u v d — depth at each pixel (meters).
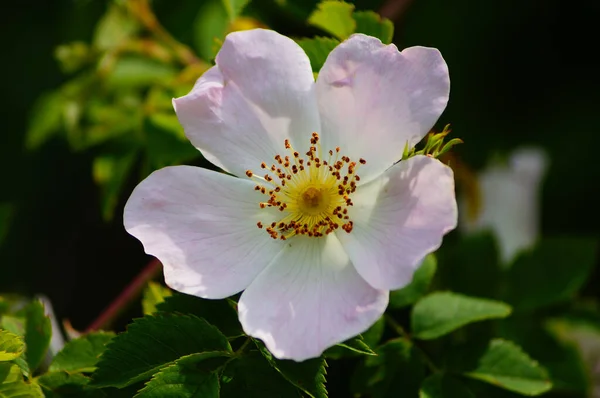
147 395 0.29
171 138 0.35
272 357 0.29
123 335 0.29
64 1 0.46
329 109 0.30
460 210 0.38
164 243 0.29
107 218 0.38
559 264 0.35
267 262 0.30
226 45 0.30
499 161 0.42
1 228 0.36
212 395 0.29
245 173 0.30
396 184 0.29
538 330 0.35
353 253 0.29
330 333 0.29
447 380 0.31
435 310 0.32
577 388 0.34
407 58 0.29
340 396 0.33
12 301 0.34
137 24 0.39
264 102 0.30
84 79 0.39
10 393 0.30
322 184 0.30
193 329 0.29
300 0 0.34
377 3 0.37
